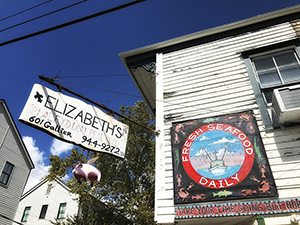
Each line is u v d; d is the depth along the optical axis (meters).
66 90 4.64
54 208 19.34
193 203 4.59
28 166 16.34
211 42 7.15
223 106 5.70
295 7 6.62
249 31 6.91
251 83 5.82
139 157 16.78
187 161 5.09
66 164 13.68
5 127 14.96
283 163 4.48
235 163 4.72
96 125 4.79
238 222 4.48
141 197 15.27
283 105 4.46
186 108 6.03
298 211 3.89
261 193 4.23
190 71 6.73
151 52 7.72
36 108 4.04
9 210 14.27
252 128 5.06
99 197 14.97
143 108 18.23
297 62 5.94
